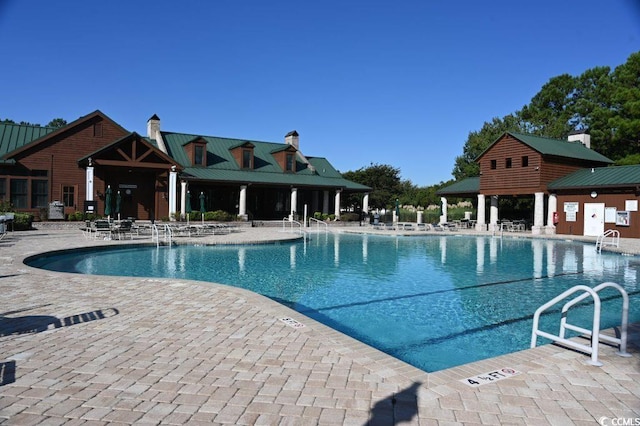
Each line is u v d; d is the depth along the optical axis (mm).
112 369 4246
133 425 3188
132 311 6492
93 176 26000
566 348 4984
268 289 10547
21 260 11500
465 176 51531
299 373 4156
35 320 5996
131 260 14641
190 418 3293
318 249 18703
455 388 3854
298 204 37719
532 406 3537
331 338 5227
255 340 5145
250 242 18500
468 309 8727
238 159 34625
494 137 47469
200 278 11789
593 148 37156
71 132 26125
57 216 24734
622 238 23156
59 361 4457
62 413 3361
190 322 5914
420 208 57906
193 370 4227
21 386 3850
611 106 38375
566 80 45688
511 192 29094
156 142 32781
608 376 4168
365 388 3828
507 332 7277
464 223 34094
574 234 26172
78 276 9336
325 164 41281
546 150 27531
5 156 23938
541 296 9930
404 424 3229
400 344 6680
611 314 8367
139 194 28859
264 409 3438
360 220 37000
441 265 14547
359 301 9367
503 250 19125
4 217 19062
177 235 21266
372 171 57406
